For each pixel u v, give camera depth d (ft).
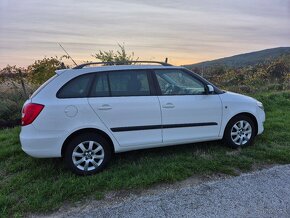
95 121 16.12
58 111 15.56
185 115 17.93
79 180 15.48
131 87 17.02
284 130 23.63
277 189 14.58
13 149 20.03
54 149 15.76
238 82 57.77
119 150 16.93
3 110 31.17
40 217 12.75
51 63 42.70
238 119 19.53
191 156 18.44
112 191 14.66
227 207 13.12
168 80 17.97
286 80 55.88
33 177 16.12
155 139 17.44
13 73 40.68
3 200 13.62
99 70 16.63
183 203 13.52
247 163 17.33
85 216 12.74
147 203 13.60
